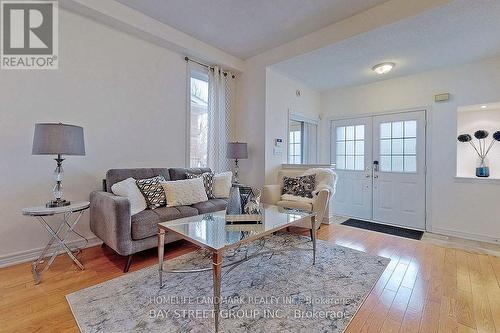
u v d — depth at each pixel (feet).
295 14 9.68
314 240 7.97
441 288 6.54
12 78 7.77
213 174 11.59
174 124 11.80
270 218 7.48
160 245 6.53
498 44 10.23
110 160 9.80
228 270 7.05
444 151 12.49
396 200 14.05
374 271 7.43
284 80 14.34
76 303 5.64
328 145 17.03
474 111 12.52
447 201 12.34
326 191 10.76
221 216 7.64
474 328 5.01
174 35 10.87
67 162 8.77
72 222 8.92
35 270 7.05
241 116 14.28
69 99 8.78
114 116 9.87
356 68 13.05
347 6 9.16
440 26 9.02
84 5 8.42
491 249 9.82
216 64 13.17
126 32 10.06
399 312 5.49
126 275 7.00
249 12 9.59
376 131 14.92
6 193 7.70
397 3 8.71
